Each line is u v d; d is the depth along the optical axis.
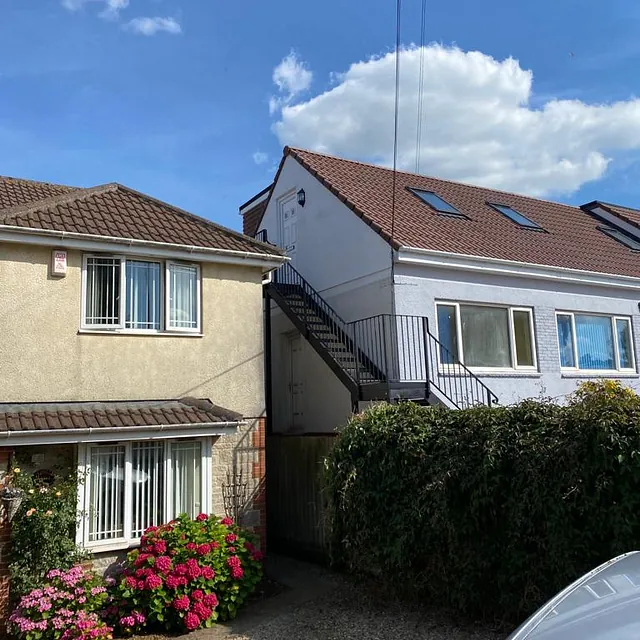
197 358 10.32
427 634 6.87
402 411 8.20
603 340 15.13
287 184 16.23
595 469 6.02
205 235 10.91
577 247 16.31
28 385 8.88
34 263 9.16
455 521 7.00
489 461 6.66
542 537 6.35
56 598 7.31
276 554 11.80
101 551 8.59
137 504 9.10
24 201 11.98
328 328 13.55
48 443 8.16
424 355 11.30
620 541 5.80
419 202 15.55
